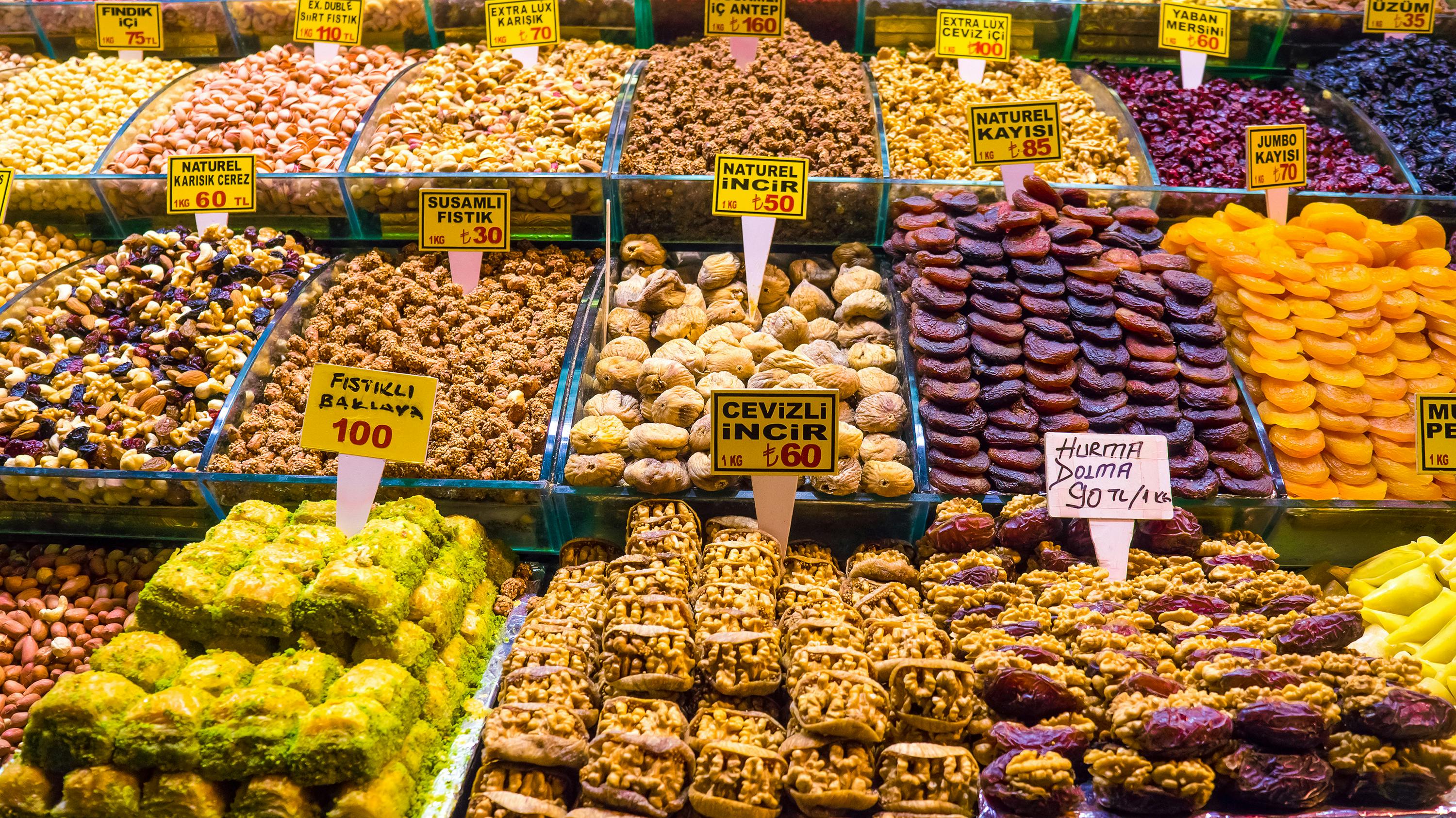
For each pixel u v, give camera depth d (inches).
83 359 112.9
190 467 98.1
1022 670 72.4
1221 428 99.9
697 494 95.7
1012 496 96.3
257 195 128.0
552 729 71.7
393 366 108.9
